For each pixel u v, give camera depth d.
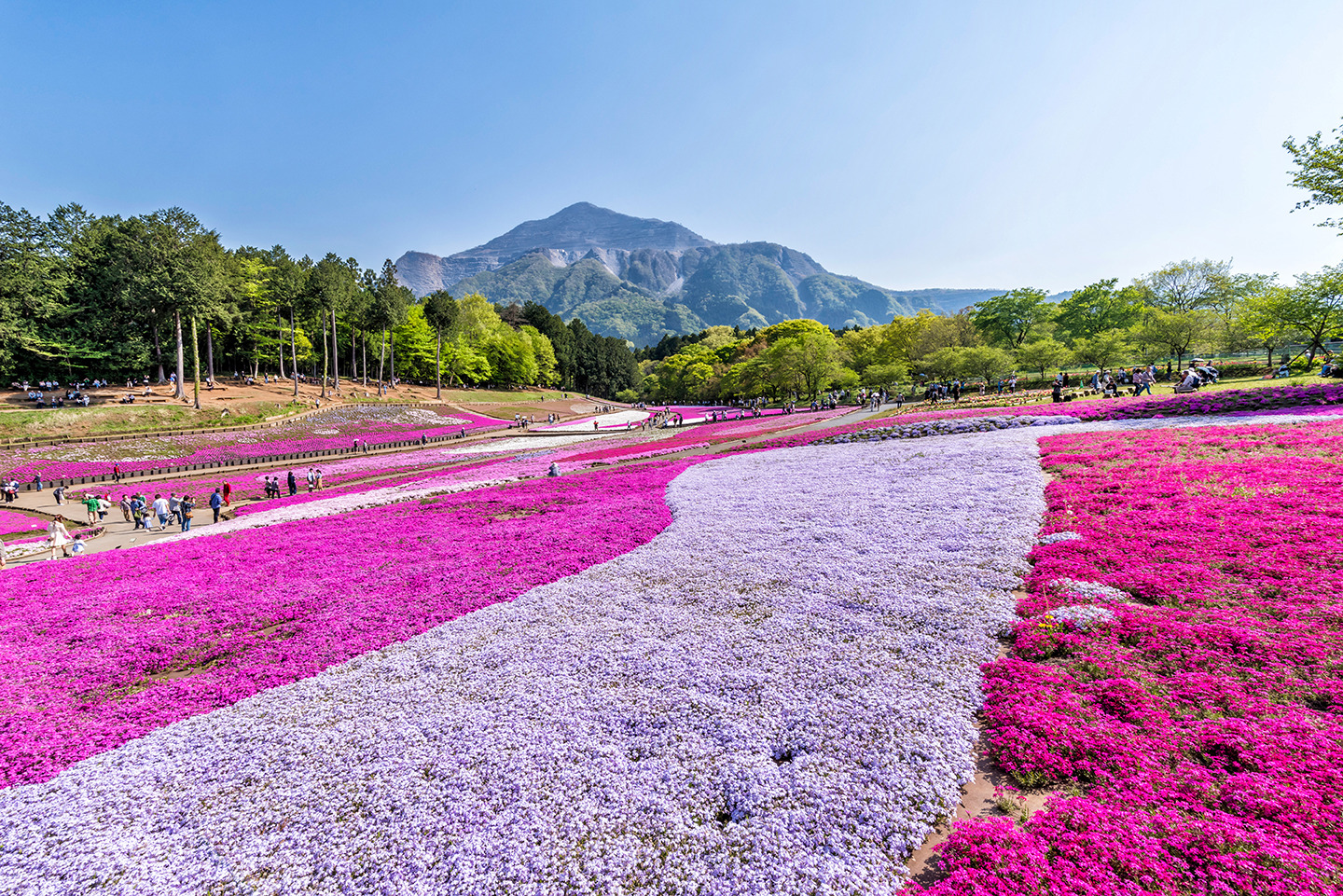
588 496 22.78
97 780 7.11
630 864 5.29
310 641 10.93
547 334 163.62
